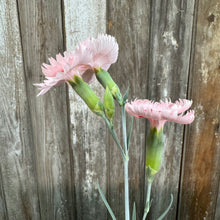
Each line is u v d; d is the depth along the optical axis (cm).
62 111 32
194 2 29
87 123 33
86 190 36
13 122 32
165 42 30
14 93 31
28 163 34
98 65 19
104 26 29
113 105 18
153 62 31
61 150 34
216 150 35
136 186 36
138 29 30
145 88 32
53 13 29
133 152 34
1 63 30
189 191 37
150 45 30
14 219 37
